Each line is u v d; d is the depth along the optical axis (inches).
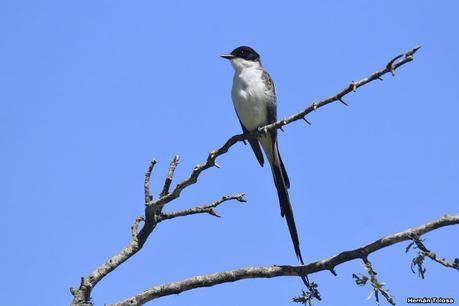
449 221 341.4
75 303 360.5
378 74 354.9
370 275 327.3
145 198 388.2
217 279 366.9
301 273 363.3
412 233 344.2
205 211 392.2
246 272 367.2
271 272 366.0
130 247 386.6
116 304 361.4
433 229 343.3
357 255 353.4
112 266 376.8
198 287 366.9
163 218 391.9
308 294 350.6
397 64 349.4
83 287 366.0
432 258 332.8
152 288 366.9
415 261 334.6
